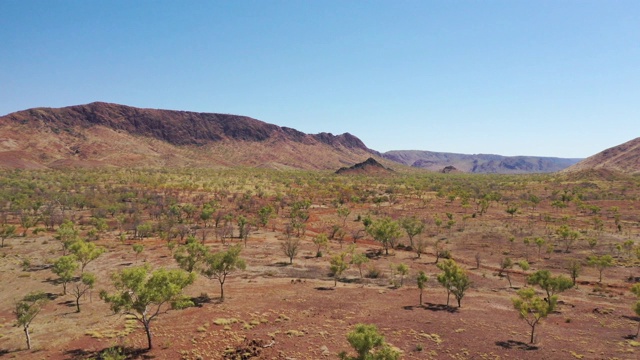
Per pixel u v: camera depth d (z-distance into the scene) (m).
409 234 82.62
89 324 37.94
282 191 180.12
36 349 31.91
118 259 67.06
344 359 24.53
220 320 37.91
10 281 53.72
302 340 33.53
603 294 50.75
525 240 77.88
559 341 33.66
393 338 34.12
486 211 126.25
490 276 60.12
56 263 47.78
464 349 31.78
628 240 74.44
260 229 105.12
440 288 53.91
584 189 179.12
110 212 118.06
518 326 37.81
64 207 124.75
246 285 53.00
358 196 167.12
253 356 30.48
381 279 58.72
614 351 31.38
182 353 31.02
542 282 43.66
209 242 84.94
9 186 153.12
